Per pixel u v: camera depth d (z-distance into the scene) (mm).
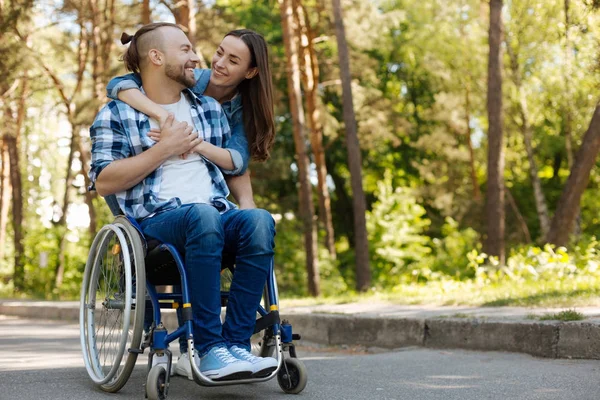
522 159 29172
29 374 3814
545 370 3898
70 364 4598
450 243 24922
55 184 32906
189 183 3293
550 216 30766
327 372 4012
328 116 23266
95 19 20703
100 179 3207
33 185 32688
